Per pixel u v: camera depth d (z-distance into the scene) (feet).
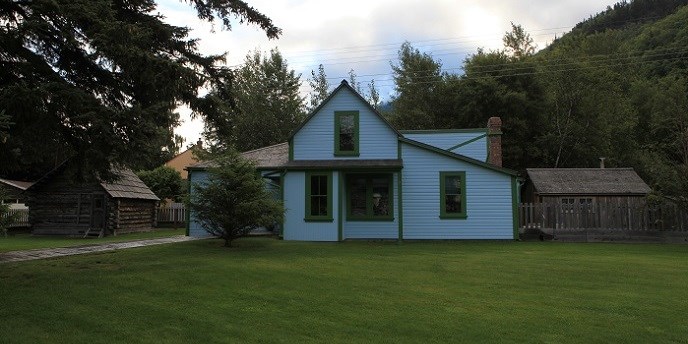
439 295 29.68
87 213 89.45
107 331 21.98
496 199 68.64
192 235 74.43
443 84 151.12
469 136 82.12
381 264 40.83
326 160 69.92
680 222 67.62
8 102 29.27
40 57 34.83
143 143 33.53
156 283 31.37
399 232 64.69
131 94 37.60
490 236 68.28
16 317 23.63
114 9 36.19
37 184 90.07
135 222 97.60
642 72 189.57
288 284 31.94
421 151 69.97
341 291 30.40
